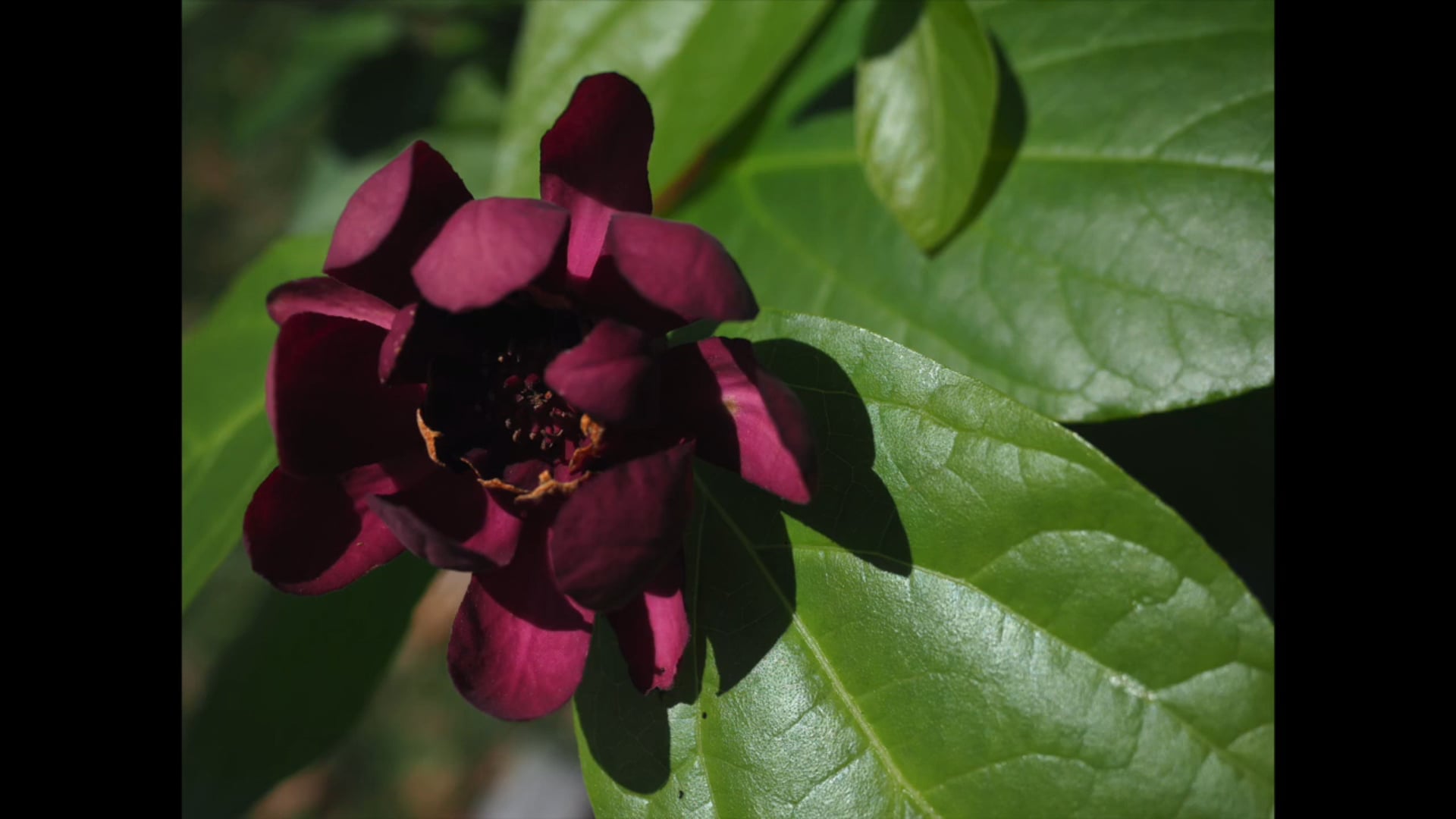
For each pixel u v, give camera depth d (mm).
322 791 897
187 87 1062
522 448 354
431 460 352
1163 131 375
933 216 379
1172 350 369
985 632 340
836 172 399
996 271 381
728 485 354
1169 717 332
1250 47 375
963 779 338
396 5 539
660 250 327
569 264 347
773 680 348
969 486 343
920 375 347
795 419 327
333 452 346
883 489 346
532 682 344
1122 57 381
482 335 354
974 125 374
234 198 1111
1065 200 378
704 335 365
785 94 410
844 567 347
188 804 400
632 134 342
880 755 342
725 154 408
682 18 380
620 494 327
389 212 332
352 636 402
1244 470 397
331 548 348
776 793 345
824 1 378
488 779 881
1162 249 372
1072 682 336
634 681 342
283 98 612
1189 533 333
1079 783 334
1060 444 340
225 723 404
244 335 407
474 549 348
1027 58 386
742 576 352
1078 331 375
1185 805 330
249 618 416
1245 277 367
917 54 377
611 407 329
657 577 343
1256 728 329
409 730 918
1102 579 336
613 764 353
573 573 327
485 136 568
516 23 510
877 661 344
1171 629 333
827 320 352
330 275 340
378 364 350
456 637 344
